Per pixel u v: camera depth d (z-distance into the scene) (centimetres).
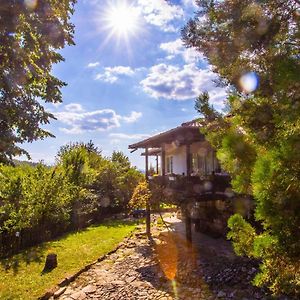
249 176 446
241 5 391
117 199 2527
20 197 1445
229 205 1223
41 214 1499
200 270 954
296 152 319
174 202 1413
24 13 758
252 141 453
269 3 375
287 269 361
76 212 1873
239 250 447
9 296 806
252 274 845
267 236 372
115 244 1378
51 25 859
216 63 445
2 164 867
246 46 399
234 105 446
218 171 1492
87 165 2322
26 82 916
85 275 984
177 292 814
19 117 920
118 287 873
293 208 333
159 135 1382
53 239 1562
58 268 1038
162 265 1050
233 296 747
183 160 1942
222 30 421
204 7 441
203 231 1526
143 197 1572
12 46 796
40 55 930
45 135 973
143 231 1636
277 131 400
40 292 830
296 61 327
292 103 333
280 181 334
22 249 1349
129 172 2800
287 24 382
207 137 553
